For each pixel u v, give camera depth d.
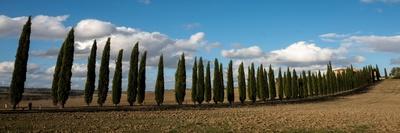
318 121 42.16
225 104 74.25
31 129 32.00
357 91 134.50
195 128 34.25
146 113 50.81
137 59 63.06
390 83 163.50
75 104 71.94
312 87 113.12
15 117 40.16
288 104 83.25
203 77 72.69
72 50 53.53
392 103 88.25
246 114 52.22
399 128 36.50
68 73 52.75
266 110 61.97
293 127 35.94
